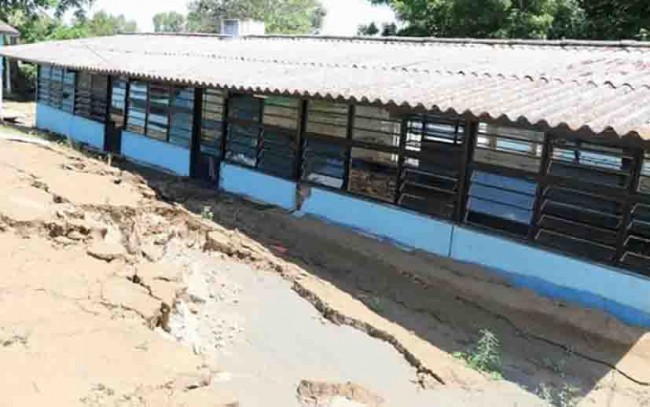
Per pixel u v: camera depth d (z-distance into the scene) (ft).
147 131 57.16
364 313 27.45
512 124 27.66
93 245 26.63
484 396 22.18
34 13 124.98
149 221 34.91
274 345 23.91
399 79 37.91
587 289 28.76
